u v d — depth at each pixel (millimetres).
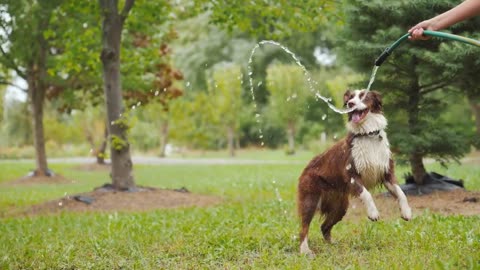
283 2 14406
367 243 7070
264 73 33562
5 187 19781
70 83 20641
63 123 43250
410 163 12156
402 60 11852
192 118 42406
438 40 11195
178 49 35875
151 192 13891
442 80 11633
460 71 11070
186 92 37469
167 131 42219
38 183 20984
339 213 7016
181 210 11766
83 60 15805
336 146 6699
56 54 20734
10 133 45469
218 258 6727
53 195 17031
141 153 47531
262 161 33250
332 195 6750
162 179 22344
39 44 19391
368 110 6367
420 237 7086
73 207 12695
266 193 15055
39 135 22234
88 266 6609
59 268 6684
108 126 14062
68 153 44875
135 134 43312
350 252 6617
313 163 6883
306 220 6766
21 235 9328
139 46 20109
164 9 17828
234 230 8344
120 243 7973
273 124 40375
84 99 24047
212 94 37906
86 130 37375
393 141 11500
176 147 48156
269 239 7598
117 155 14086
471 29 11039
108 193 13609
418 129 11617
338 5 13875
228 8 14703
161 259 6852
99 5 13703
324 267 5863
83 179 23031
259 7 14602
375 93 6453
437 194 11203
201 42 33781
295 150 40188
